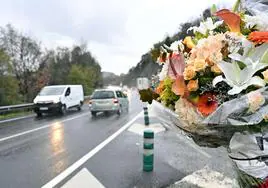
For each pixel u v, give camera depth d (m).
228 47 2.19
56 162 7.91
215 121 2.12
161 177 6.41
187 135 2.54
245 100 2.03
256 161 2.16
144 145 7.02
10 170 7.21
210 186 5.20
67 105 23.44
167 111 2.59
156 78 2.72
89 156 8.55
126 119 18.25
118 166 7.40
